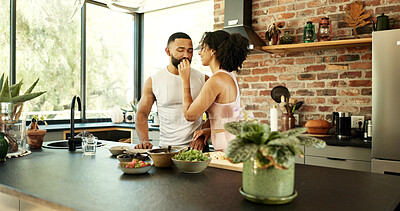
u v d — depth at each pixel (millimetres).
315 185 1233
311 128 3250
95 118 4941
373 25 3070
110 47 5164
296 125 3617
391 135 2664
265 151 911
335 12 3449
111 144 2449
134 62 5582
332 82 3475
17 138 1937
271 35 3570
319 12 3537
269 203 974
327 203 1002
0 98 1878
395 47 2668
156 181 1275
